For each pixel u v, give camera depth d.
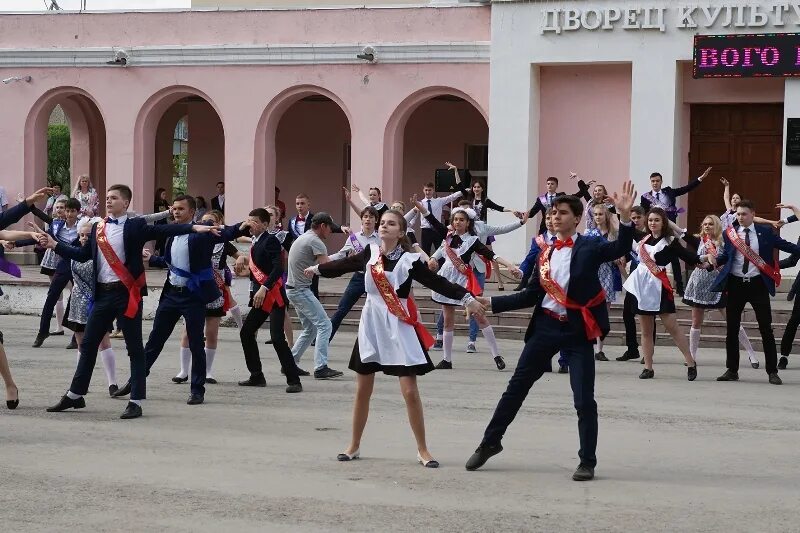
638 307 14.18
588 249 8.64
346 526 7.32
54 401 11.96
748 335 17.52
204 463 9.10
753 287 13.95
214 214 14.07
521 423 11.01
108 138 25.45
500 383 13.66
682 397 12.77
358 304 19.73
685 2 21.41
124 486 8.32
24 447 9.62
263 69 24.55
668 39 21.58
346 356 16.05
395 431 10.53
